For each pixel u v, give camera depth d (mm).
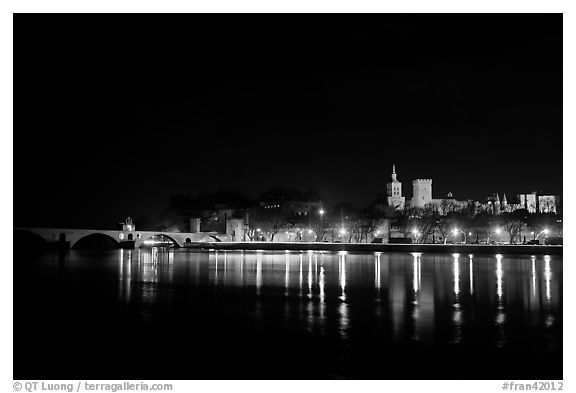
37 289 67312
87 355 35562
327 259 138250
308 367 32906
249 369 32531
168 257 151125
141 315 48500
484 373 31609
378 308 51625
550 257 148875
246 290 65812
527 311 49812
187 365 33500
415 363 33438
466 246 180625
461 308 51656
